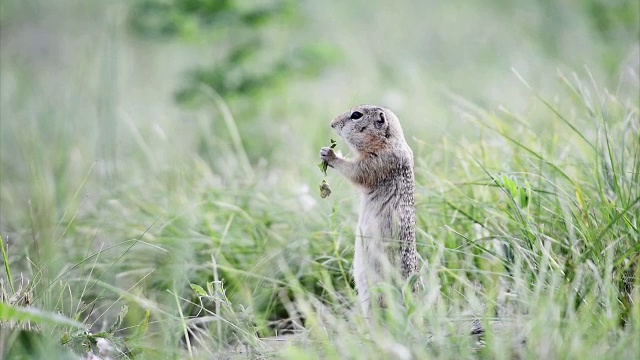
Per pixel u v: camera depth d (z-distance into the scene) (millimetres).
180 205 12039
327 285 9914
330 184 12047
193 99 15867
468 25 23281
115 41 16859
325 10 23156
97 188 13734
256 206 12055
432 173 11672
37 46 24203
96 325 10391
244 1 15812
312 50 15922
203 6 15664
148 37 16094
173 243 11148
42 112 17547
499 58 21047
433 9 24719
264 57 16516
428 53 22297
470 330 8141
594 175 10156
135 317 9852
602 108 10094
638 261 8570
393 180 9680
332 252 10836
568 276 8609
